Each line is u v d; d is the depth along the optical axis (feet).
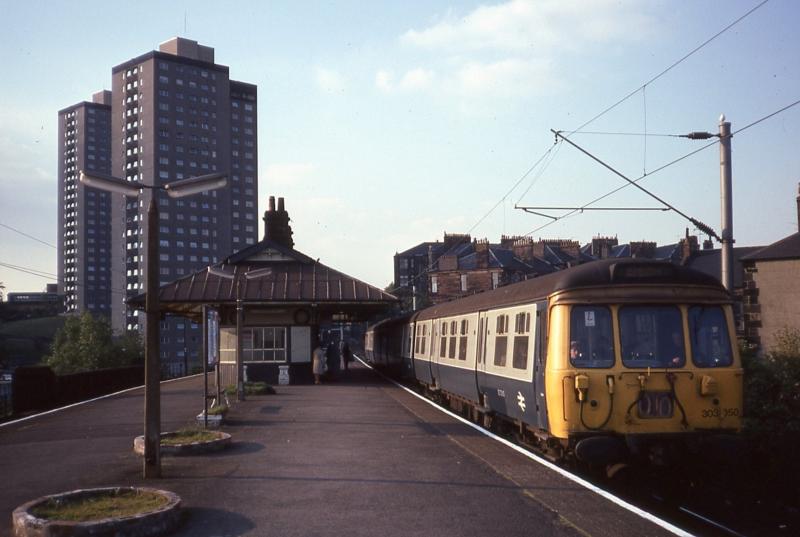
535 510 29.35
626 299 38.68
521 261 213.25
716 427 37.83
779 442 45.83
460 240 237.86
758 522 35.22
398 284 471.62
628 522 27.45
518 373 47.37
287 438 49.49
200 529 26.86
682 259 169.89
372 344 180.55
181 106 430.20
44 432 56.24
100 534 24.93
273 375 105.29
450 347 73.77
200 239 431.02
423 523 27.50
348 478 35.78
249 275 83.41
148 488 30.58
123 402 81.66
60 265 575.38
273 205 131.95
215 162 442.91
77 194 560.20
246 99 507.71
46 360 294.05
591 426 37.47
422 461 40.37
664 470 43.14
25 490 33.96
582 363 38.09
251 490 33.19
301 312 105.70
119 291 427.74
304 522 27.73
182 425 57.93
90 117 565.12
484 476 36.11
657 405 37.68
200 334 417.28
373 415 63.77
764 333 82.48
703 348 38.68
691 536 25.55
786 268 81.61
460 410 73.15
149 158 420.36
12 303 412.98
